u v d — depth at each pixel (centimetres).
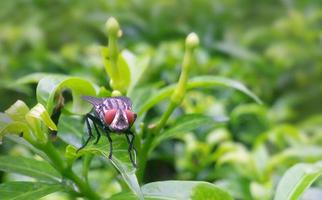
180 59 28
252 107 24
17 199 12
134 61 15
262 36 35
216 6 38
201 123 14
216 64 29
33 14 35
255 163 18
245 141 26
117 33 14
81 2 35
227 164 20
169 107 14
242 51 33
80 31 34
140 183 14
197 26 37
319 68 33
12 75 29
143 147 14
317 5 37
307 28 34
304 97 31
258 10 39
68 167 13
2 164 13
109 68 14
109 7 35
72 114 13
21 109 12
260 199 17
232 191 17
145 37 34
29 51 33
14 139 13
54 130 12
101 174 18
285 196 13
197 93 23
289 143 21
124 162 12
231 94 27
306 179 13
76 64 30
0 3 36
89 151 12
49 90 13
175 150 23
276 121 27
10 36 32
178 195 12
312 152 18
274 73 32
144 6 36
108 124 12
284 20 35
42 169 13
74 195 13
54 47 34
